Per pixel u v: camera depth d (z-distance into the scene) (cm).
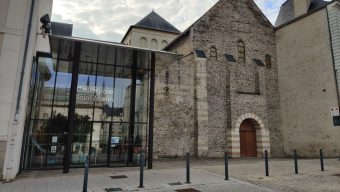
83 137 1185
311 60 1756
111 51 1088
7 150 819
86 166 705
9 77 845
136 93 1298
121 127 1250
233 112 1744
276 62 2038
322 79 1666
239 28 1964
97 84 1252
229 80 1786
